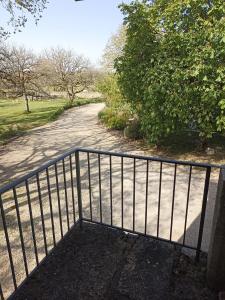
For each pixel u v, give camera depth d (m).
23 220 3.97
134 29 6.66
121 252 2.67
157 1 6.42
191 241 3.19
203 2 5.54
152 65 6.36
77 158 2.90
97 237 2.92
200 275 2.35
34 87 22.50
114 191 4.86
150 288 2.23
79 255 2.64
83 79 31.64
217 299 2.10
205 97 5.59
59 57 31.14
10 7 9.56
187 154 6.77
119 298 2.15
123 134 9.88
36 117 17.89
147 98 6.27
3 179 6.03
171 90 5.91
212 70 5.47
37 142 9.75
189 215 3.86
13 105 28.34
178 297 2.13
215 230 2.00
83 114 18.78
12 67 14.50
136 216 3.90
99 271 2.43
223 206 1.91
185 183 5.04
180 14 5.82
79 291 2.22
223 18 5.25
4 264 3.02
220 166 2.14
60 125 13.77
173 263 2.50
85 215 4.02
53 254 2.66
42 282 2.32
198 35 5.46
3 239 3.50
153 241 2.82
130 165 6.31
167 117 6.26
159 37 6.53
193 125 6.48
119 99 10.64
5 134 11.27
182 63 5.78
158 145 7.54
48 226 3.77
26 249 3.26
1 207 1.90
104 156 7.22
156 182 5.17
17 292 2.21
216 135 7.91
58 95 33.62
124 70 6.89
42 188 5.20
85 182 5.39
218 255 2.03
